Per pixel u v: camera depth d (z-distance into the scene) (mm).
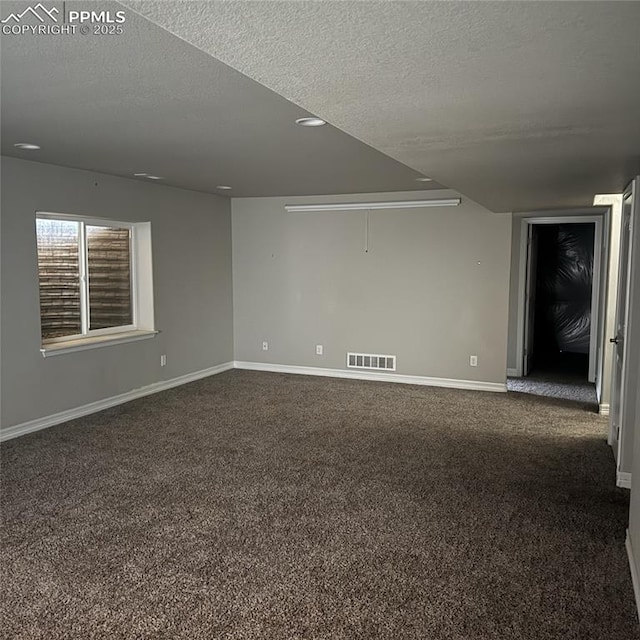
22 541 2975
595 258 6984
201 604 2441
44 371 4938
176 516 3271
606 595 2508
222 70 2344
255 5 1130
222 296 7375
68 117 3135
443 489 3668
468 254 6422
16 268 4633
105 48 2100
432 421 5238
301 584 2592
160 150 4109
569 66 1553
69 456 4246
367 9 1169
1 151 4219
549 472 3969
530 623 2314
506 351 6383
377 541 2988
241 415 5379
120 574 2670
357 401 5949
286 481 3789
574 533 3072
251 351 7609
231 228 7492
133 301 6156
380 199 6711
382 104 1949
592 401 6070
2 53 2152
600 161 3137
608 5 1156
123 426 5012
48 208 4852
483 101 1915
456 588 2562
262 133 3516
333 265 7039
